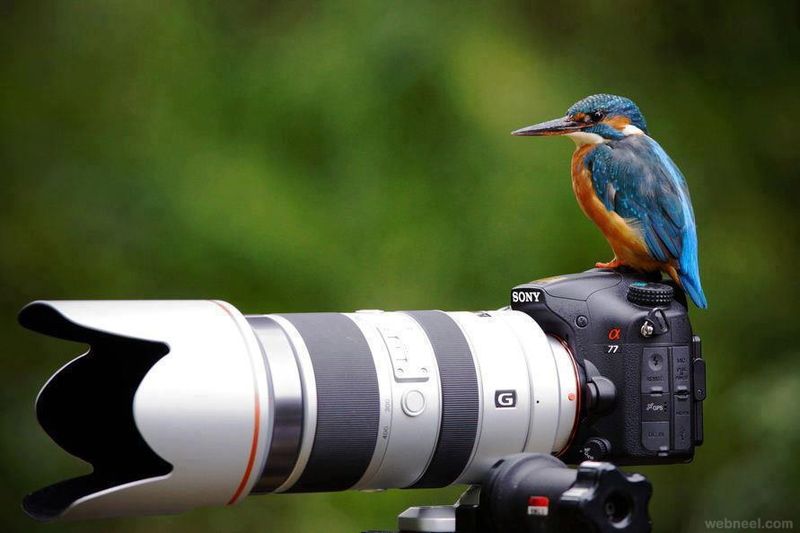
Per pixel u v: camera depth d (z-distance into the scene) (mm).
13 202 11984
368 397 4574
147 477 4488
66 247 11867
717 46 12805
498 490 4543
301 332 4602
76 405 4730
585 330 4996
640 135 5266
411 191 11867
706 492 11180
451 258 11688
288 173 12000
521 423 4812
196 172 11977
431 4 12367
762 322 12180
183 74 12297
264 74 12305
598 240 11672
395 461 4672
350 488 4730
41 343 11812
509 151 11891
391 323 4801
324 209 11859
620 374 4992
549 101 12102
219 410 4238
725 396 11773
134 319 4281
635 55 12633
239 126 12188
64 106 12211
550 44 12492
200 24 12477
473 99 12031
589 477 4254
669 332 5020
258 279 11617
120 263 11812
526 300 5066
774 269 12383
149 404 4172
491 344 4844
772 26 12883
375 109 12070
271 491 4578
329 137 12055
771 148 12711
